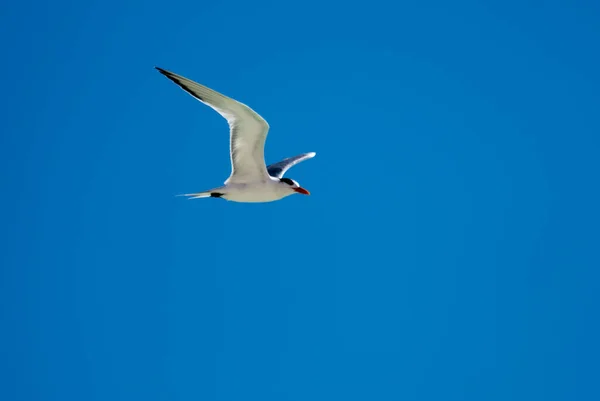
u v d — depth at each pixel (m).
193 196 16.86
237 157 16.28
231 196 16.88
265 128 15.52
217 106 15.28
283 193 17.14
